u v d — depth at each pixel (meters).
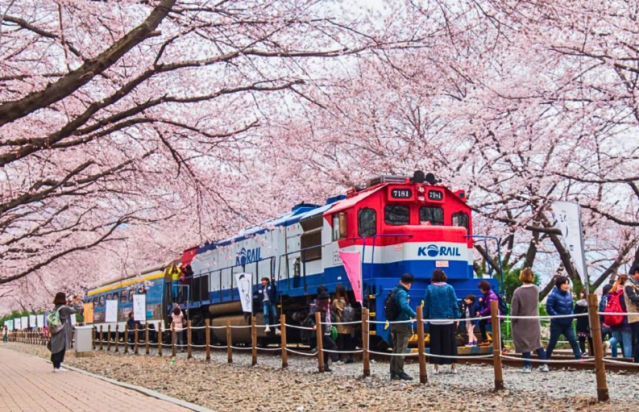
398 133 22.80
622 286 13.76
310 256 18.97
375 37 12.45
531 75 17.66
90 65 9.96
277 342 24.45
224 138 15.65
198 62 11.66
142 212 23.42
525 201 21.47
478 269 24.91
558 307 13.10
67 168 18.61
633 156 19.27
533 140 19.84
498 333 10.25
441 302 13.11
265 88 12.75
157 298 31.23
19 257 26.20
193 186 16.16
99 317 40.41
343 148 22.94
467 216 17.55
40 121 16.23
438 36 12.74
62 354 18.61
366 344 13.12
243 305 18.41
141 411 9.38
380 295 15.62
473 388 10.70
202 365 18.23
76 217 25.75
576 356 13.10
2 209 15.74
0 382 15.72
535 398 9.38
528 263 27.92
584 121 18.78
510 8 11.85
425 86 14.55
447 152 21.80
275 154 16.75
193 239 24.78
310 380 13.08
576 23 14.91
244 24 12.38
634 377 11.39
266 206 19.03
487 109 18.41
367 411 9.13
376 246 16.81
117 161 17.78
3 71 13.72
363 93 15.98
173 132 15.09
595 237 25.92
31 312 70.00
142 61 14.12
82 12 12.35
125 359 23.20
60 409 10.08
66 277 34.19
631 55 16.58
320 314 14.75
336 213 17.58
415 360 16.08
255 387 12.39
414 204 17.11
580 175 20.05
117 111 15.02
